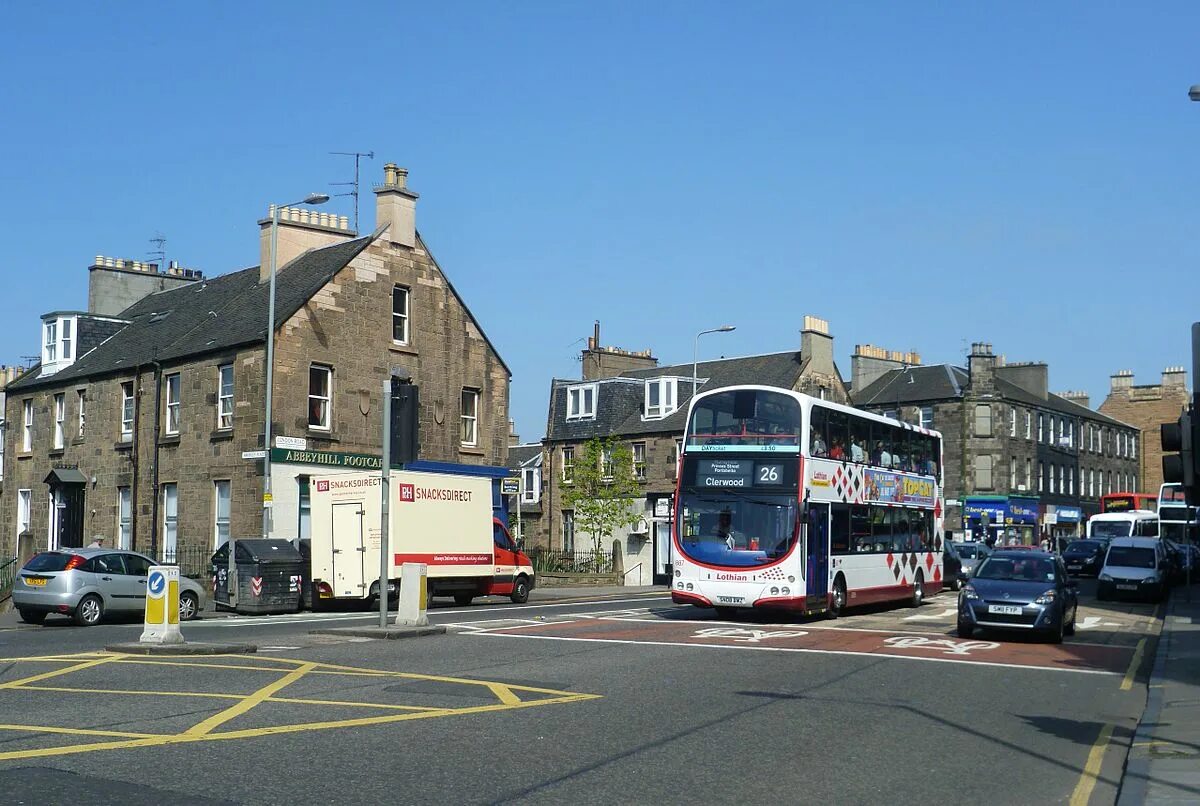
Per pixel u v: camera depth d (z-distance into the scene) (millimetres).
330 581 30297
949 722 12852
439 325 41875
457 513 31969
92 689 13664
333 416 37844
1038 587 23641
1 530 46281
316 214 42438
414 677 15281
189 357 38781
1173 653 20891
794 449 26531
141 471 40219
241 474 36531
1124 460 93500
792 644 21344
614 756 10234
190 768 9148
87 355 45312
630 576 61781
